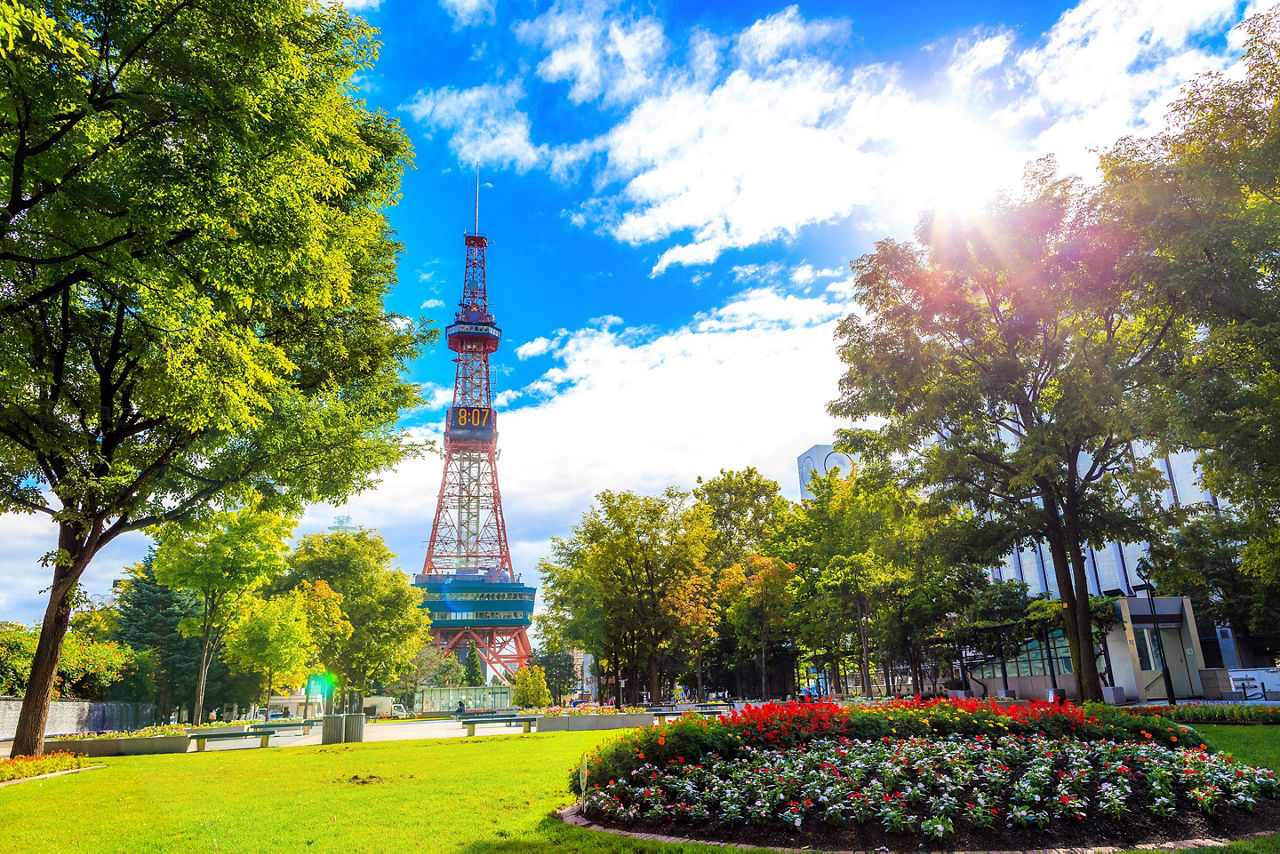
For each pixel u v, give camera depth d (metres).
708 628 52.66
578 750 20.34
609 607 40.94
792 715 12.85
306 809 11.63
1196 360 22.16
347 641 67.69
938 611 41.12
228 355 14.12
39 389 18.98
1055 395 26.08
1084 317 24.12
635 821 9.74
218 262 13.38
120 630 59.06
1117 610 35.41
